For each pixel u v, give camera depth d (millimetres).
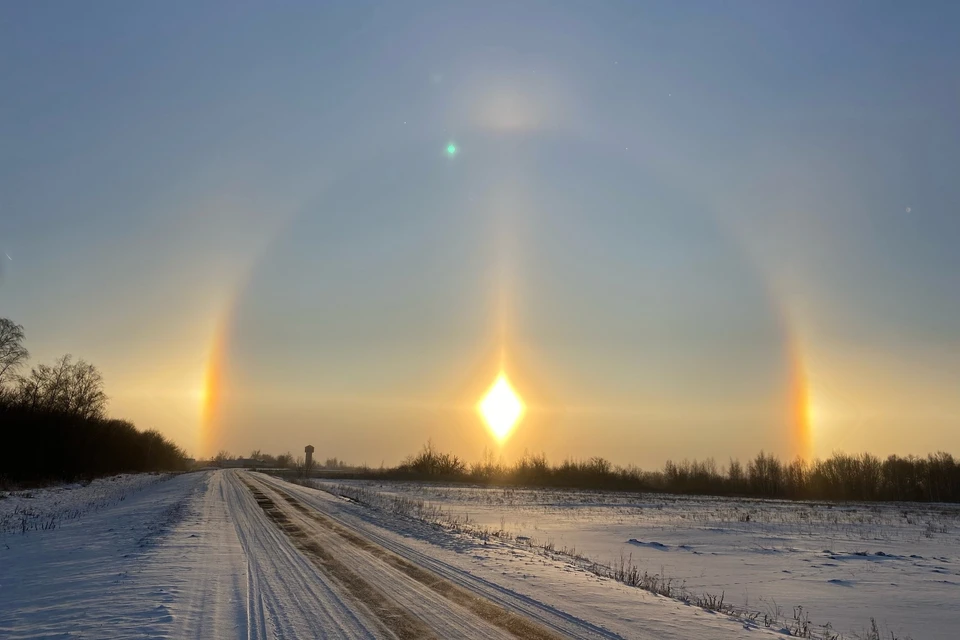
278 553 15828
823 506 62312
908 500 92188
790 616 12742
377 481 86938
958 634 11805
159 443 133750
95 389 75125
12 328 59969
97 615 9328
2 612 9688
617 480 98562
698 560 20891
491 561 15469
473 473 106062
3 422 58344
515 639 8688
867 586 16625
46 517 26234
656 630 9469
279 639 8344
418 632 8867
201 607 9930
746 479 98875
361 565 14320
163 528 20453
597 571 15414
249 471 111562
